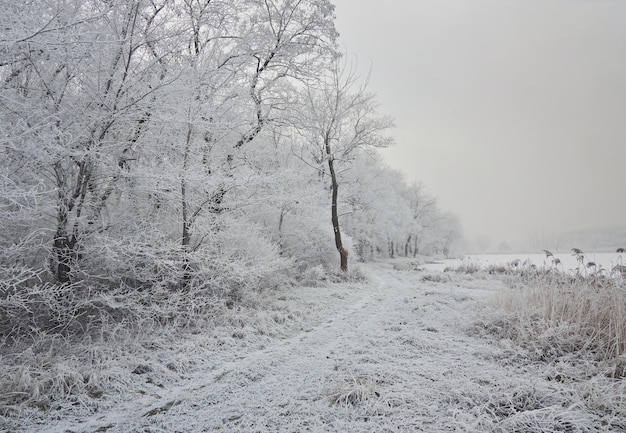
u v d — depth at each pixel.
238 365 5.24
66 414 3.71
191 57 7.77
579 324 5.48
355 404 3.79
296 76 12.12
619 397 3.64
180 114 7.08
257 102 10.80
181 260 7.25
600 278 8.12
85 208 6.53
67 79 5.79
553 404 3.61
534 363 4.86
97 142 5.93
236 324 7.16
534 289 7.43
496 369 4.66
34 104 5.52
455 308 8.84
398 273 22.23
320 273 14.66
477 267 19.64
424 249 62.16
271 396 4.14
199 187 7.32
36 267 6.14
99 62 5.99
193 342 5.94
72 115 5.92
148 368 4.86
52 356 5.00
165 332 6.24
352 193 27.02
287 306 9.02
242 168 9.51
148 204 7.45
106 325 5.94
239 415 3.70
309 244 16.75
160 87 6.48
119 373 4.49
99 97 6.07
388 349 5.72
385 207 35.41
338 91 18.59
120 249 6.04
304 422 3.49
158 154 7.21
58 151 5.19
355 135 19.72
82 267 6.43
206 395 4.20
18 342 5.38
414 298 10.76
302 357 5.62
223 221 8.36
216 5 8.84
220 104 8.39
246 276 8.37
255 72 10.88
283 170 9.47
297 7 11.48
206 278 7.76
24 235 5.92
